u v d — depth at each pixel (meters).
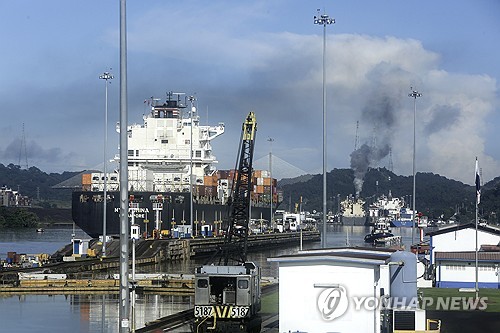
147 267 168.62
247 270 69.38
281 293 57.25
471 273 110.88
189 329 69.75
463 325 71.75
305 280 56.88
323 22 106.44
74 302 97.44
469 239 123.56
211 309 68.38
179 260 197.38
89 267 145.12
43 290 111.75
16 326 76.12
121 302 53.88
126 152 55.41
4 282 116.31
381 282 64.88
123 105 55.81
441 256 112.19
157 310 87.38
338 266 56.41
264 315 80.69
